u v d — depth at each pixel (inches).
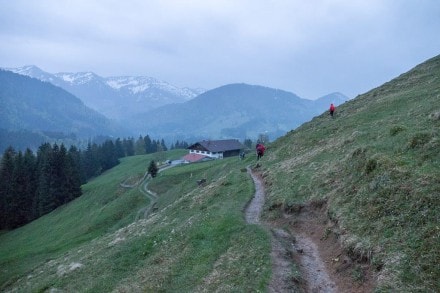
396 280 633.0
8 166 5064.0
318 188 1221.7
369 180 978.1
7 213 4857.3
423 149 959.0
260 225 1103.0
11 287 1940.2
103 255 1472.7
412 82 2287.2
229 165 2881.4
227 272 874.1
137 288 986.7
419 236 690.8
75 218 4077.3
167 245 1243.8
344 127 1908.2
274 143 2694.4
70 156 5364.2
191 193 2198.6
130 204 3634.4
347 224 898.7
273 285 741.9
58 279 1440.7
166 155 7687.0
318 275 812.0
